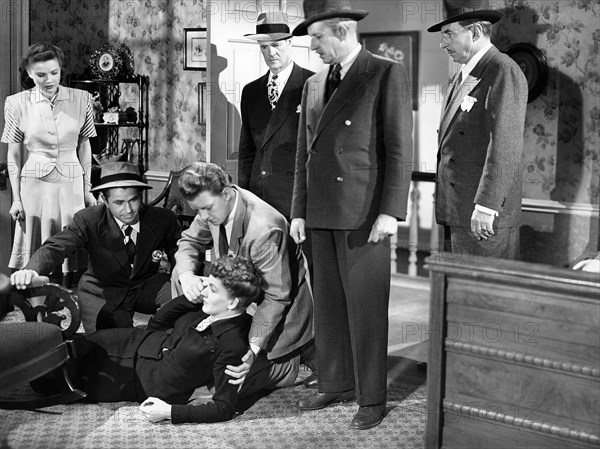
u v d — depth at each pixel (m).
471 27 3.59
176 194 5.58
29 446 3.07
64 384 3.48
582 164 4.24
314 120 3.44
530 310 2.57
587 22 4.16
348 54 3.34
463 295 2.70
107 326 3.98
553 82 4.30
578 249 4.25
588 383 2.48
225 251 3.62
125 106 6.74
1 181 4.82
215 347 3.37
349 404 3.63
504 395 2.65
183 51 6.26
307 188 3.46
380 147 3.30
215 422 3.36
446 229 3.91
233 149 5.03
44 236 4.68
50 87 4.54
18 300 3.49
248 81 5.03
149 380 3.47
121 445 3.11
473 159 3.64
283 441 3.20
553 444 2.56
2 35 5.19
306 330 3.69
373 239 3.23
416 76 7.96
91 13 6.78
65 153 4.67
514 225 3.62
